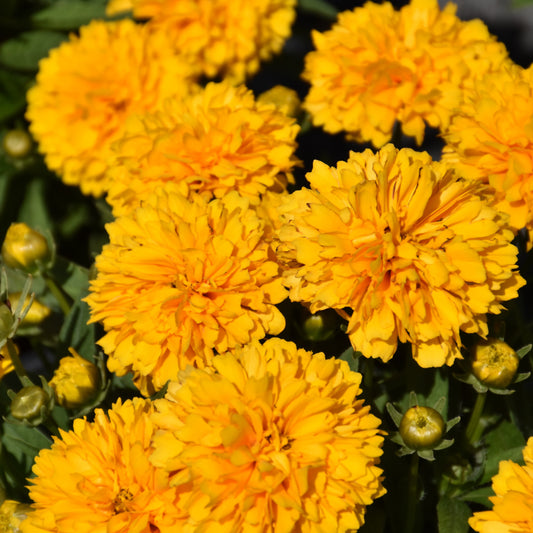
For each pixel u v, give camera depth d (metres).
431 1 0.52
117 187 0.50
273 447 0.42
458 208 0.45
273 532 0.42
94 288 0.46
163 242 0.46
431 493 0.49
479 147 0.48
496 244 0.45
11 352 0.48
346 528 0.42
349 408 0.43
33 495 0.44
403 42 0.52
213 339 0.45
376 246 0.44
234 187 0.49
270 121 0.50
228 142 0.49
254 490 0.42
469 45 0.52
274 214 0.48
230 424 0.42
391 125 0.51
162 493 0.43
